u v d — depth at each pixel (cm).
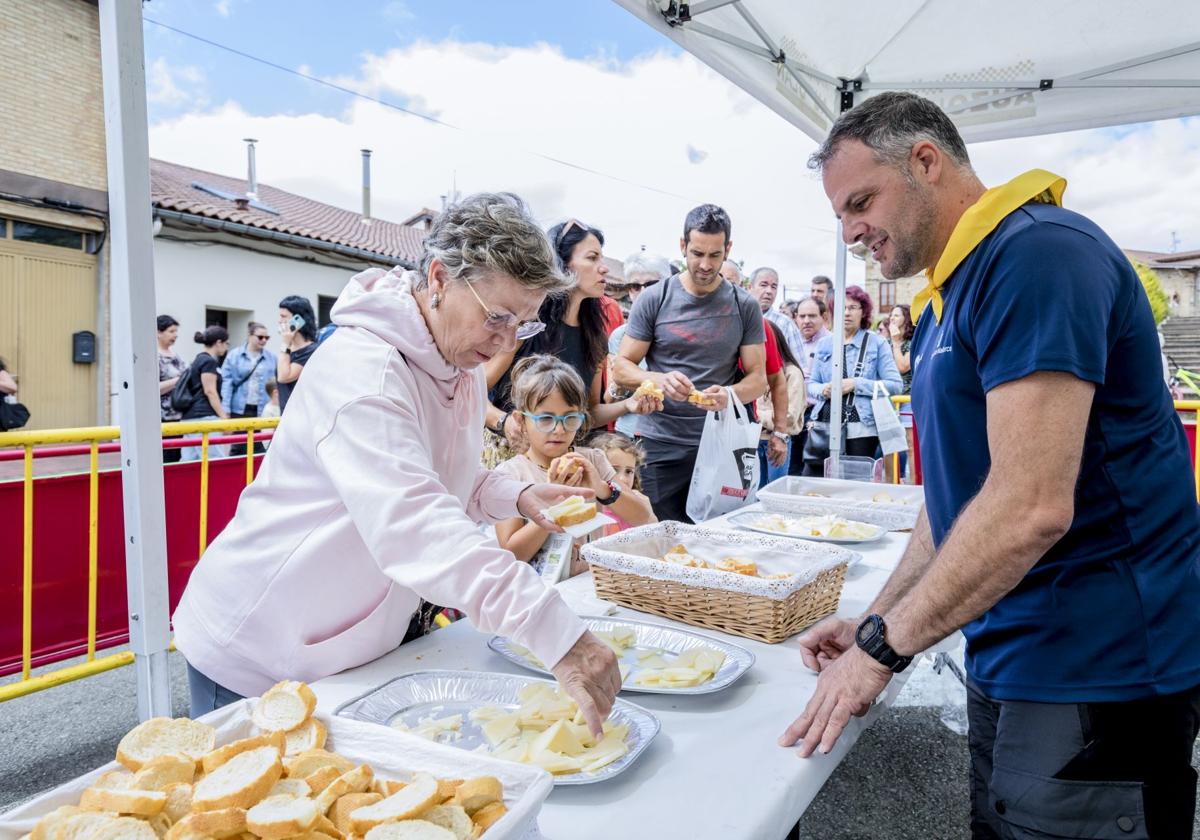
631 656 131
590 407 312
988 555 101
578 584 180
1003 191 116
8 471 425
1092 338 100
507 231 111
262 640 120
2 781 247
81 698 312
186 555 317
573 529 137
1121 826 109
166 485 309
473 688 114
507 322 114
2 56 1000
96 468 277
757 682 123
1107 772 110
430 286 117
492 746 97
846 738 106
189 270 1188
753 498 304
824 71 350
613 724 101
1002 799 118
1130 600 109
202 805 63
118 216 150
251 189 1578
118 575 289
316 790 70
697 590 147
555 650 90
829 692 107
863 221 132
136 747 73
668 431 342
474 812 68
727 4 260
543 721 101
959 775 259
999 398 104
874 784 254
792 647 140
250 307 1267
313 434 109
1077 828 111
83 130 1096
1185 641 109
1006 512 100
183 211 1159
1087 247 106
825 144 135
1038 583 115
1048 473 99
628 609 159
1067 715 111
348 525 115
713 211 324
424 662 130
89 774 70
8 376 664
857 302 495
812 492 305
